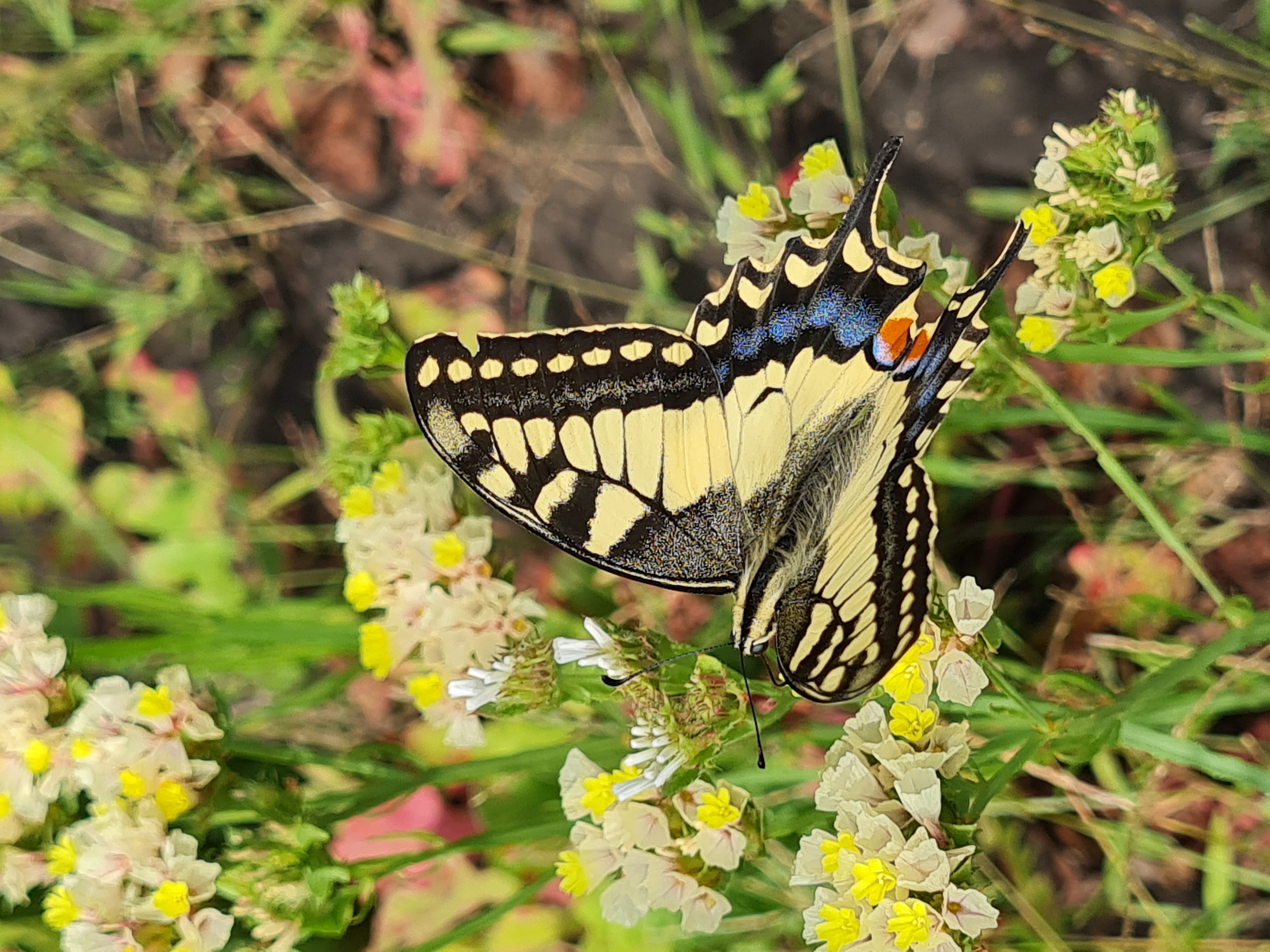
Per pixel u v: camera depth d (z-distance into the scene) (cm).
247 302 37
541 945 31
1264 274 33
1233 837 31
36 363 37
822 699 25
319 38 36
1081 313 27
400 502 29
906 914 25
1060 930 32
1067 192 27
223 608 32
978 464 33
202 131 37
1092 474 33
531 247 36
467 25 36
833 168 27
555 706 27
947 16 34
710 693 27
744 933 31
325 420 36
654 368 26
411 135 36
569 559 34
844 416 26
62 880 27
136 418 37
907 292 26
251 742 28
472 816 32
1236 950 31
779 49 35
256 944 28
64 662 28
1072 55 34
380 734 34
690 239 35
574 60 36
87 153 37
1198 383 33
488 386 26
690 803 27
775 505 26
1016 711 27
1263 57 32
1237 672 27
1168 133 33
